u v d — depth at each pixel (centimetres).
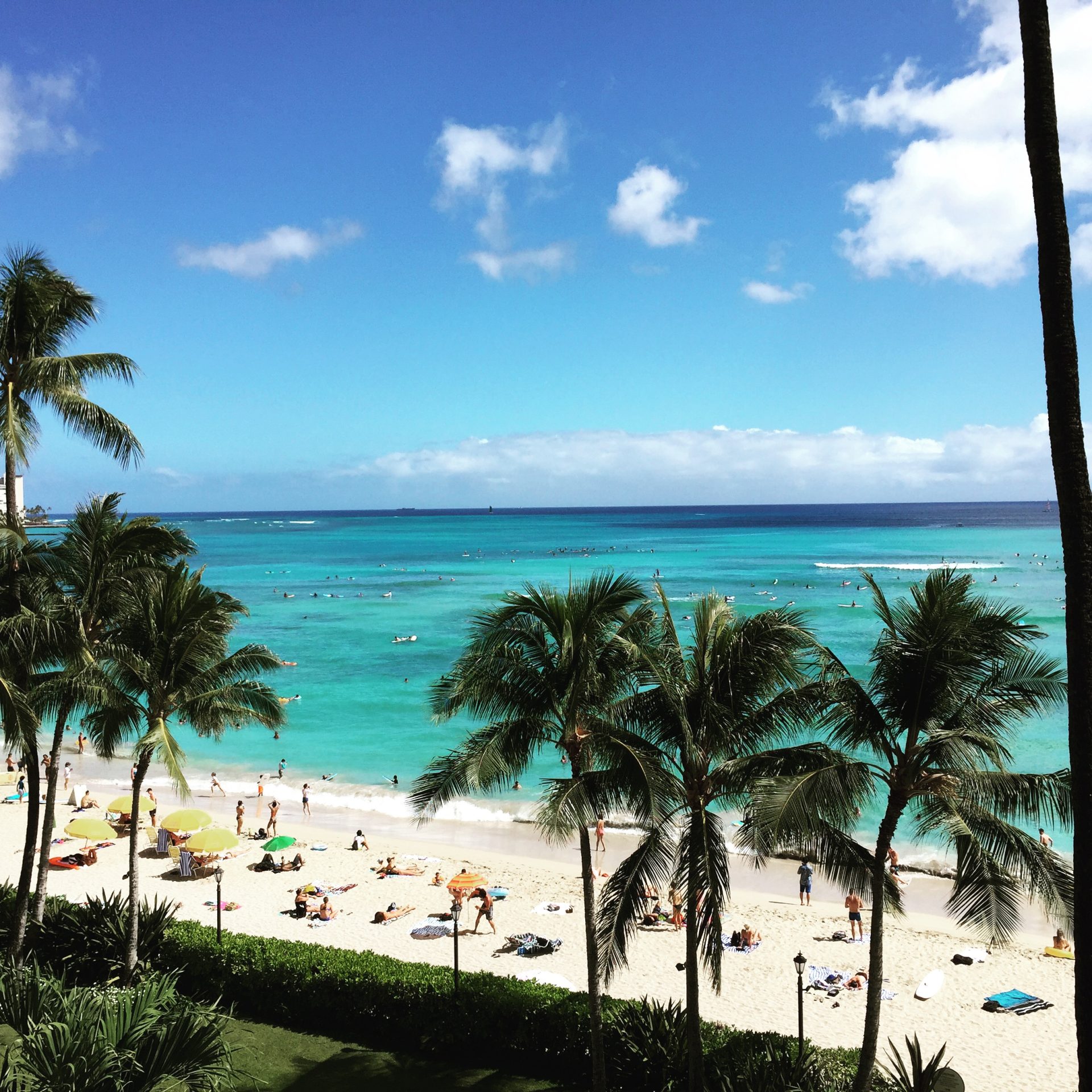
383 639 8688
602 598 1606
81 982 2020
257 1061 1770
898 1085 1493
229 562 18012
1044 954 2519
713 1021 1850
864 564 14612
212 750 5284
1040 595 10000
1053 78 960
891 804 1454
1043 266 961
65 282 2034
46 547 1964
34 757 2017
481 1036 1764
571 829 1411
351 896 3052
